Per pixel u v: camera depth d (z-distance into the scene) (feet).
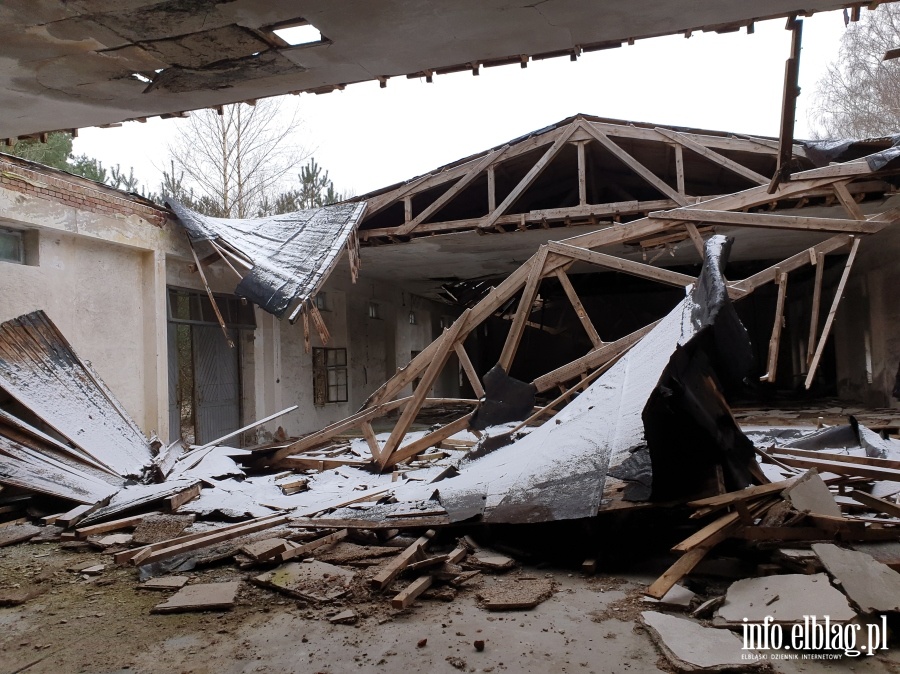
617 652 8.78
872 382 41.93
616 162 39.22
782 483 12.55
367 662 8.73
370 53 11.08
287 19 9.84
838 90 62.54
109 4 9.23
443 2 9.43
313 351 42.52
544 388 20.80
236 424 34.99
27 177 22.67
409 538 14.11
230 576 12.48
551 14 9.87
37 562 14.06
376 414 22.99
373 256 41.55
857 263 44.06
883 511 13.10
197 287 32.32
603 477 12.30
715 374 12.35
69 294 24.90
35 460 18.72
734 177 38.19
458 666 8.50
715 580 11.08
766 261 49.85
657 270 18.61
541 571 12.25
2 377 19.67
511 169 39.47
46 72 11.53
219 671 8.67
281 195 70.23
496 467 16.33
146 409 28.45
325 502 17.48
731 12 9.97
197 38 10.36
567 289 20.11
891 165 21.65
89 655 9.32
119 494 18.61
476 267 46.24
